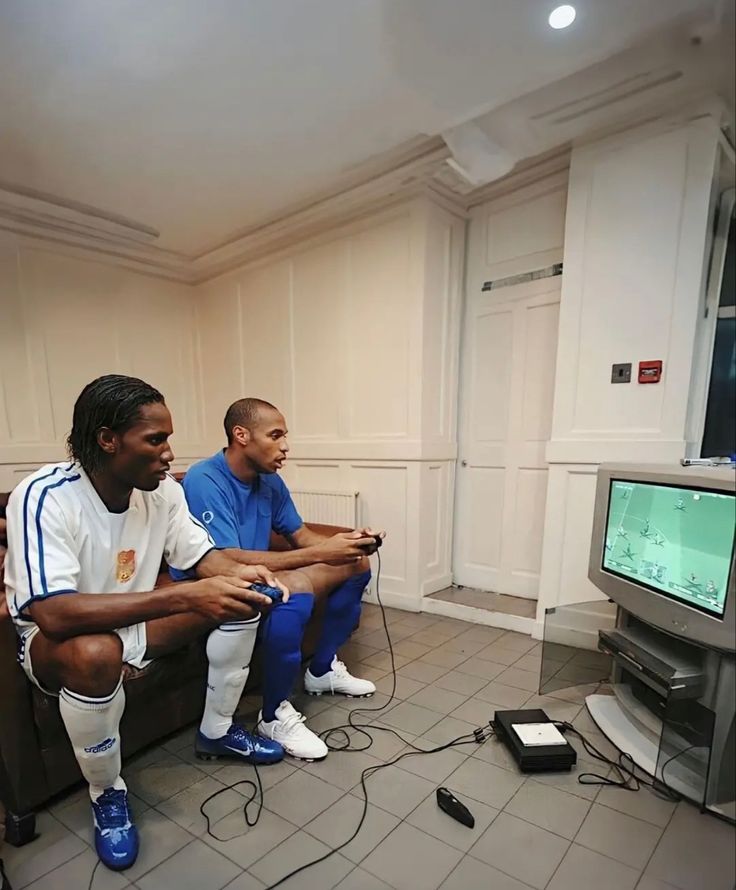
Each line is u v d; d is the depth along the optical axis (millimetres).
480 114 1941
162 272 3629
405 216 2525
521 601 2553
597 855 1044
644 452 1938
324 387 3004
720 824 1130
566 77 1749
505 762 1356
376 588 2785
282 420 1651
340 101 1881
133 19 1470
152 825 1140
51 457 3092
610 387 2023
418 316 2514
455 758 1376
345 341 2863
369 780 1289
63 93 1820
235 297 3549
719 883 976
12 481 2932
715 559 1145
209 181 2506
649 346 1928
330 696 1724
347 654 2072
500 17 1465
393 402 2660
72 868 1026
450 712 1614
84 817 1170
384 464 2713
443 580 2803
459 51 1609
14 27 1487
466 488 2805
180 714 1486
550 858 1037
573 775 1301
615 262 1992
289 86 1798
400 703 1672
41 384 3051
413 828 1123
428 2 1411
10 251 2879
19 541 1033
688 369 1851
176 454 3828
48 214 2838
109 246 3248
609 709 1550
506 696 1717
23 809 1091
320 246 2943
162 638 1237
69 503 1095
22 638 1079
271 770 1336
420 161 2279
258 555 1554
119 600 1020
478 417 2732
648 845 1069
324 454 2988
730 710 1136
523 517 2568
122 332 3459
